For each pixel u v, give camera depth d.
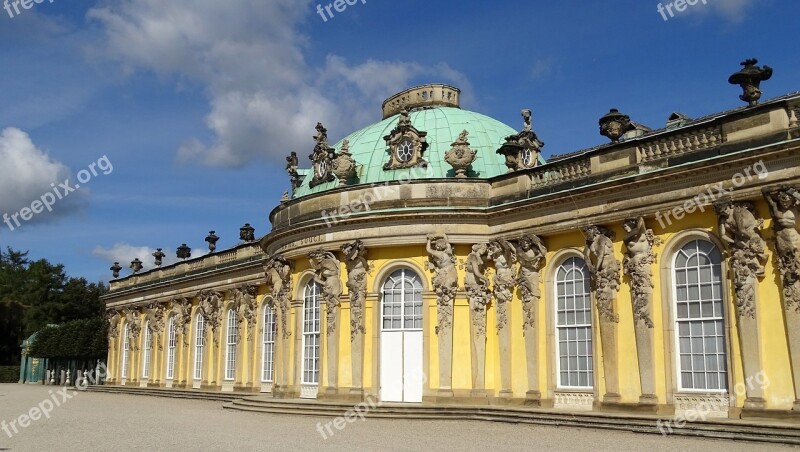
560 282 35.34
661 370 30.53
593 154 34.06
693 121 37.34
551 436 27.70
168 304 70.12
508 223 37.41
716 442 25.28
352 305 39.25
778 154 27.05
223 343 60.72
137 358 74.25
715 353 29.22
